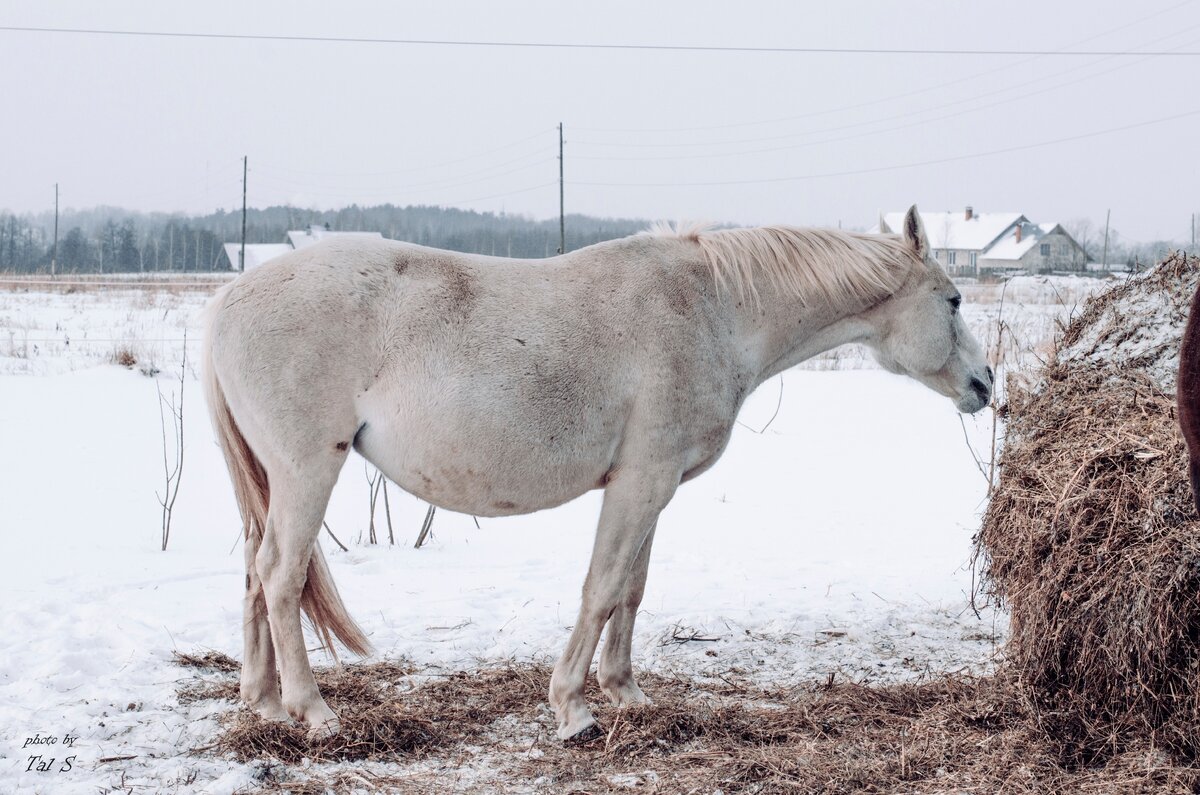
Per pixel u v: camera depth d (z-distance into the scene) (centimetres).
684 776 374
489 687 466
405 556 726
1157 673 364
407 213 10112
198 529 779
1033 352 535
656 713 425
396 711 417
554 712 432
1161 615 357
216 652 496
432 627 555
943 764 381
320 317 386
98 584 605
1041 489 409
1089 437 405
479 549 757
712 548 754
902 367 498
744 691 474
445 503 411
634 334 414
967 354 505
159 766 371
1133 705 372
